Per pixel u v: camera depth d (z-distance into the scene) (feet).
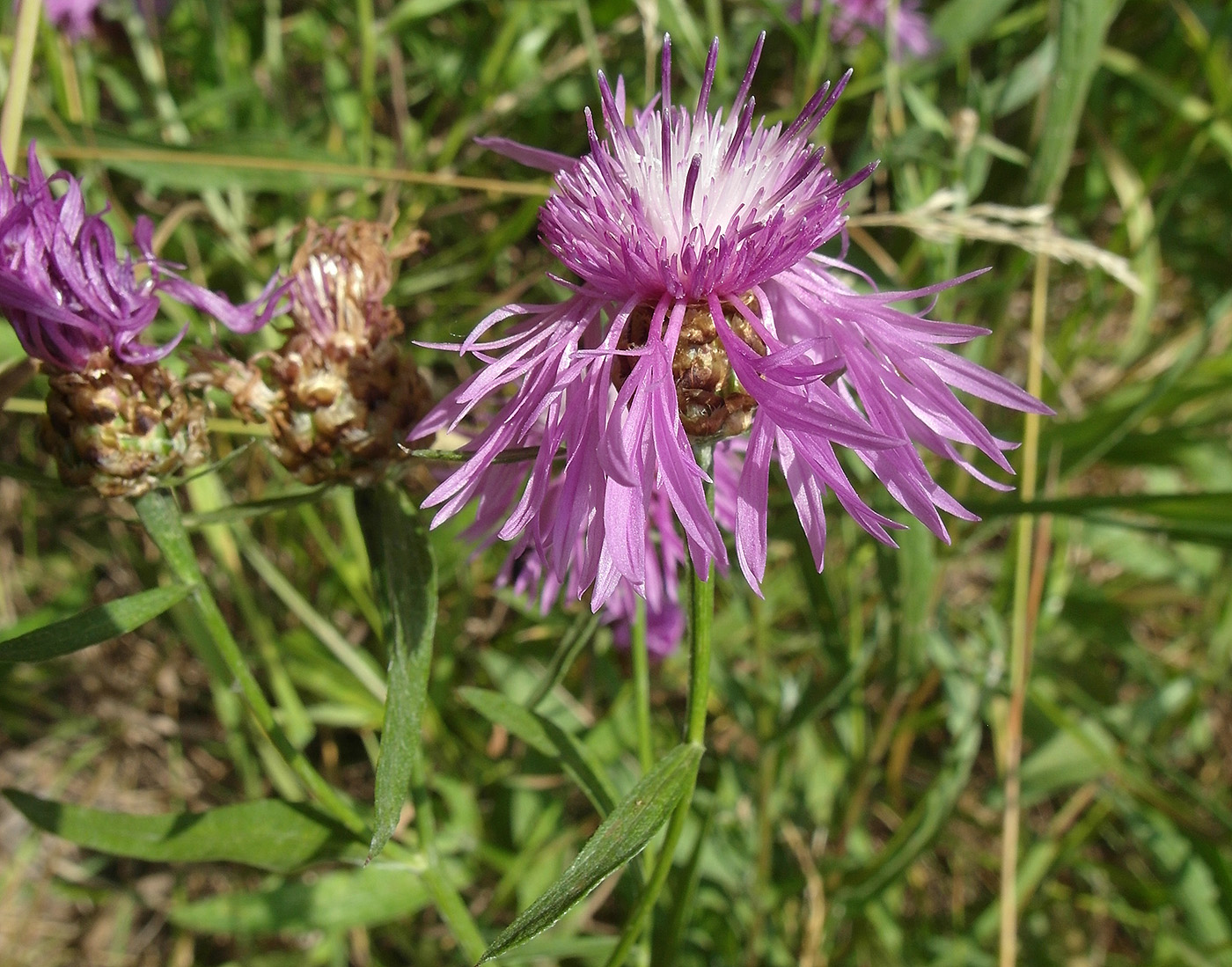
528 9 0.51
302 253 0.25
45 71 0.50
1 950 0.47
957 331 0.20
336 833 0.26
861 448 0.18
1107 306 0.49
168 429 0.24
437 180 0.40
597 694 0.46
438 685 0.43
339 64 0.53
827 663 0.40
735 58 0.49
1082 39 0.39
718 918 0.39
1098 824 0.44
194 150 0.40
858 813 0.42
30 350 0.22
